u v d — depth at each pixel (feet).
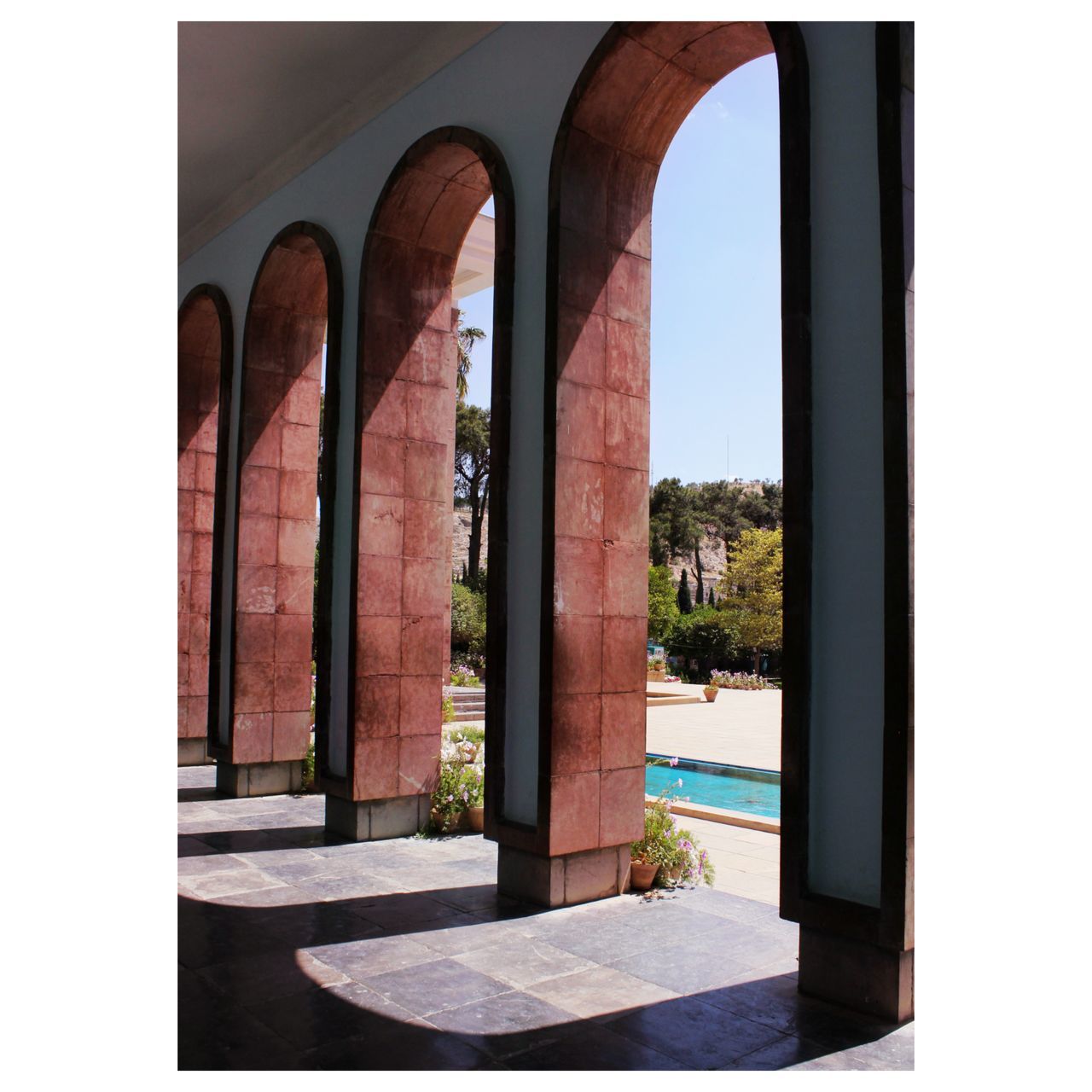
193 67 25.13
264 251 30.89
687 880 20.27
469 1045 12.27
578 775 18.76
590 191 19.66
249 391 30.81
